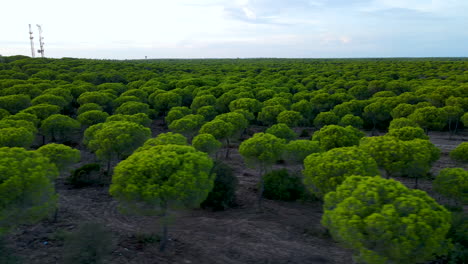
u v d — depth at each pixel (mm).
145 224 16031
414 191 9859
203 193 12234
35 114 32281
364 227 8852
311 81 68500
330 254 13680
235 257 12945
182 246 13602
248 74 87000
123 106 38938
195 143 21203
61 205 18062
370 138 18516
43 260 11695
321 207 19391
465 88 44625
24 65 75438
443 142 36688
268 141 17859
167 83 64812
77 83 56562
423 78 73938
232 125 27234
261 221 17125
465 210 18766
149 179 11195
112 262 11656
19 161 11156
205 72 88688
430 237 8367
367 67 103562
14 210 10227
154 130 43688
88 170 22062
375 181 10242
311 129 45031
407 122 29516
